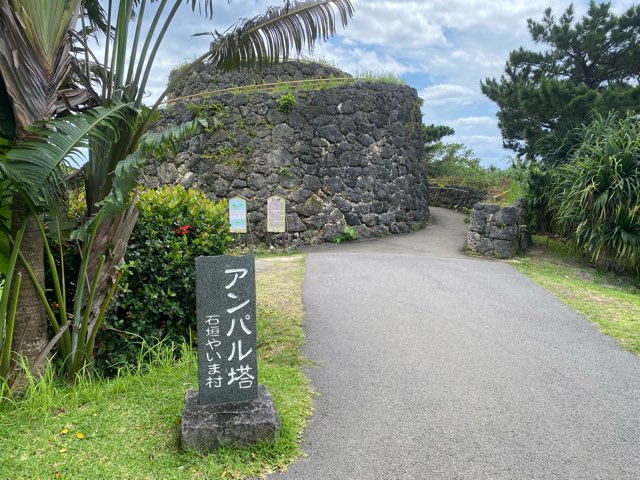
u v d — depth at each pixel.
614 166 8.14
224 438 2.79
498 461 2.78
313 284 6.54
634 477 2.66
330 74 12.97
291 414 3.22
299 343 4.53
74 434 2.92
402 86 12.78
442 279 6.89
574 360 4.24
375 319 5.19
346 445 2.91
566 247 9.74
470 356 4.28
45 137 3.07
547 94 11.63
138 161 3.34
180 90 13.47
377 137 11.75
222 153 10.80
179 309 4.41
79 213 4.18
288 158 10.77
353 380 3.80
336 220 11.02
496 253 9.02
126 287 4.11
